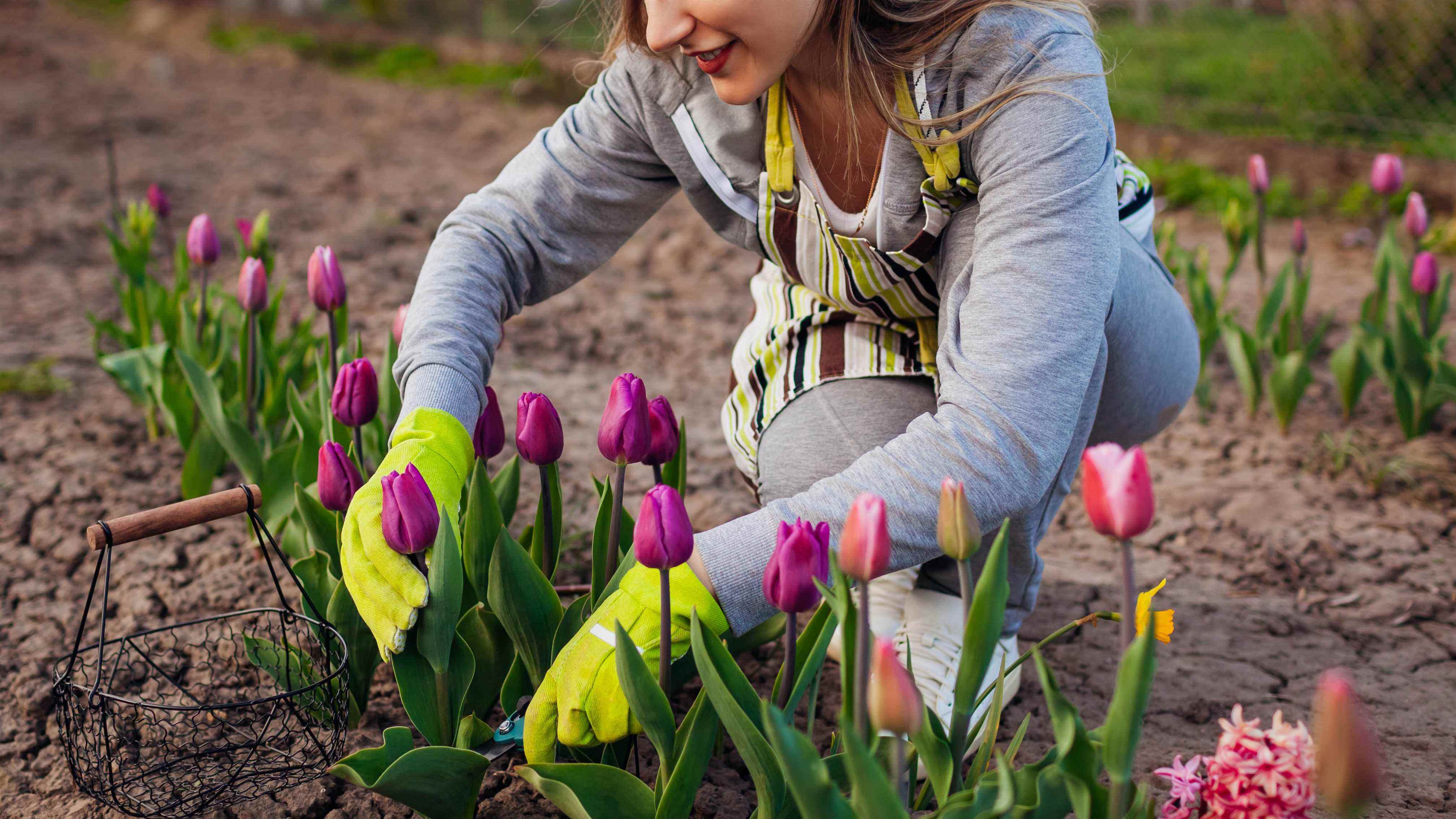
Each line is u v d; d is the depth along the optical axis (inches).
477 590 65.8
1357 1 284.5
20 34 504.1
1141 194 76.5
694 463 128.6
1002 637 76.7
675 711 77.6
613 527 63.2
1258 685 86.0
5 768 75.5
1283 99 293.4
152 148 295.7
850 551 44.1
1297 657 90.2
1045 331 53.2
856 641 47.9
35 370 143.9
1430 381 126.3
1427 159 249.8
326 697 70.3
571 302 184.5
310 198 251.8
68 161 273.6
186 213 231.9
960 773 50.9
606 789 56.0
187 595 95.5
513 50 430.9
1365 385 140.5
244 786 68.8
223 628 90.2
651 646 54.6
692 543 51.5
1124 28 382.0
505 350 162.4
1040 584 85.5
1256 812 46.2
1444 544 107.8
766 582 49.6
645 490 119.0
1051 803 48.8
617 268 206.8
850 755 43.4
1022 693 84.0
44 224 215.2
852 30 57.5
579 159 72.0
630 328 174.2
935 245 65.4
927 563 75.5
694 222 236.5
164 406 112.7
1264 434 134.6
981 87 57.6
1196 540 110.9
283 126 339.0
